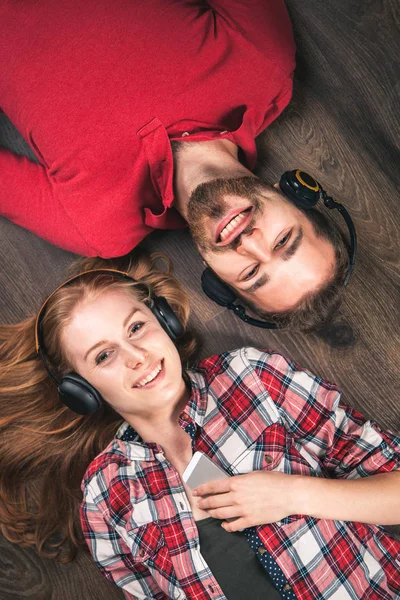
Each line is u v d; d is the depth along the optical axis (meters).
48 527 1.78
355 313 1.76
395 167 1.72
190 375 1.54
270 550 1.35
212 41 1.47
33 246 1.81
